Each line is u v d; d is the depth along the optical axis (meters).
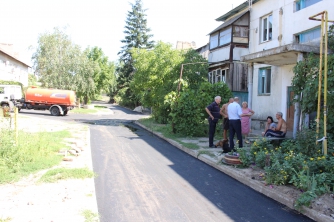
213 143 11.03
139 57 22.61
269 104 15.80
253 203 5.18
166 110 18.91
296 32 14.27
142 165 7.86
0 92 25.45
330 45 9.50
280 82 14.84
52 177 6.13
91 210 4.52
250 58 12.24
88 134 13.73
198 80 20.70
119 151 9.78
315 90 7.99
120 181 6.31
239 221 4.42
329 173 5.58
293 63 13.53
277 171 5.86
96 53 53.53
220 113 10.20
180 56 21.44
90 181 6.13
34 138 8.85
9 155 6.89
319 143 7.02
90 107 38.06
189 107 12.88
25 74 44.56
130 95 45.69
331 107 7.64
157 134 14.48
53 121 19.53
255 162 7.27
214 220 4.44
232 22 18.58
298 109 10.12
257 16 17.80
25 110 30.34
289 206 5.04
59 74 31.47
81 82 32.47
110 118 26.23
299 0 14.22
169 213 4.66
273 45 16.09
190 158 8.93
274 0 16.05
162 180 6.48
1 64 33.88
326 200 4.75
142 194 5.52
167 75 20.66
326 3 12.44
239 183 6.37
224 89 14.21
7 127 8.74
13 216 4.20
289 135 12.36
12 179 5.88
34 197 5.02
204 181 6.48
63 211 4.45
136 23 46.75
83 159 8.15
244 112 11.00
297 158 6.12
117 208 4.81
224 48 19.80
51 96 25.98
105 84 54.72
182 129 13.06
